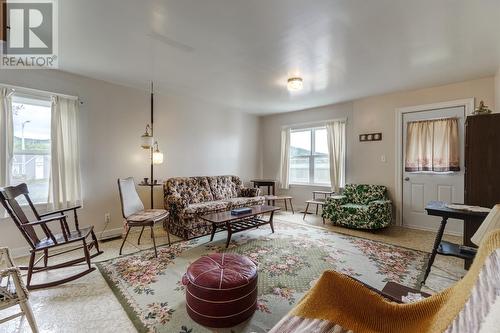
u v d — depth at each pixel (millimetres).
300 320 980
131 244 3289
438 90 3801
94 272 2436
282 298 1980
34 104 3117
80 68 3168
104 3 1867
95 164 3572
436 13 1986
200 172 4969
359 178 4652
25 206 2975
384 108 4328
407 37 2367
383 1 1839
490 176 2545
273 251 2988
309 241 3355
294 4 1880
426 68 3123
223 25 2176
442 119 3766
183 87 3980
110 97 3729
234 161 5664
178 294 2047
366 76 3410
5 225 2848
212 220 3100
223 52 2703
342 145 4848
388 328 978
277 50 2652
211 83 3760
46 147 3215
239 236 3600
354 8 1925
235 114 5656
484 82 3445
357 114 4668
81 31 2270
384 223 3740
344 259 2746
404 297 1241
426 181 3947
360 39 2408
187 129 4730
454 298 860
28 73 3018
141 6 1907
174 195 3846
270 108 5445
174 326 1652
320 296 1068
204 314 1640
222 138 5379
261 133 6297
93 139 3553
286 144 5801
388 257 2809
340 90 4066
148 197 3945
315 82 3674
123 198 3143
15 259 2816
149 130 4160
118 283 2223
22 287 1463
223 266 1837
